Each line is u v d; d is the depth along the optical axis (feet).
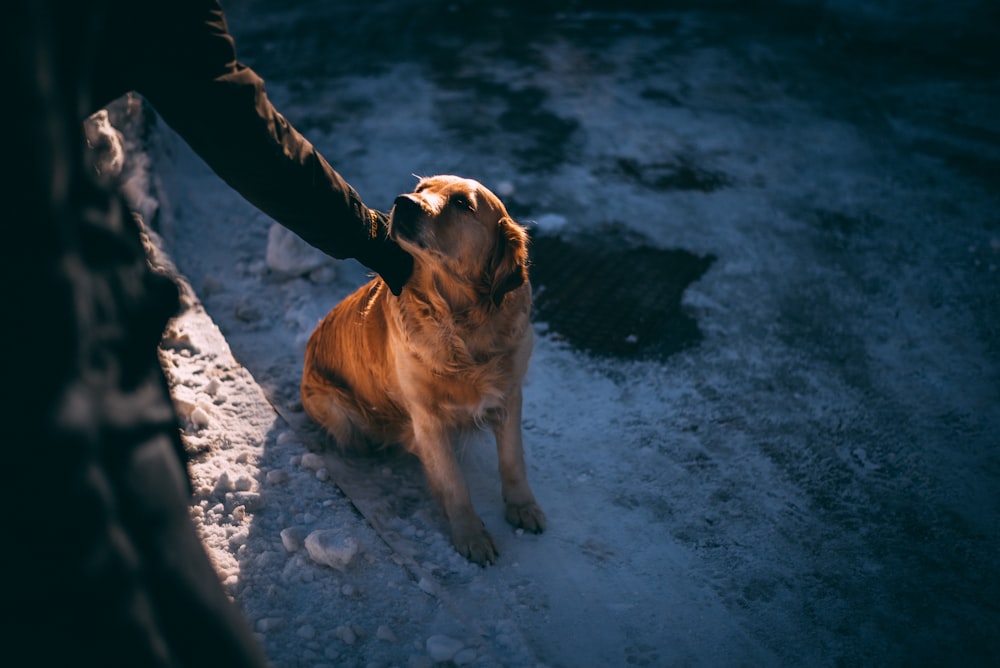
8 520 2.88
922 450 11.30
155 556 3.35
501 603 8.48
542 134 20.72
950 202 17.74
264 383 11.91
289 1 30.94
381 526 9.24
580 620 8.55
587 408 12.10
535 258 15.83
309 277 14.60
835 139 20.65
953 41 27.09
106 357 3.36
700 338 13.69
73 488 2.94
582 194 18.08
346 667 7.07
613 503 10.38
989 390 12.38
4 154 2.77
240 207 16.43
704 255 16.03
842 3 30.60
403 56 25.75
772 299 14.73
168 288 4.15
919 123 21.49
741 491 10.64
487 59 25.58
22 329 2.89
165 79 5.52
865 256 15.94
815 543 9.82
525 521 9.74
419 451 9.71
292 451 9.96
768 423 11.85
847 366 13.04
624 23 29.22
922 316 14.20
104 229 3.56
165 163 16.01
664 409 12.12
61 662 2.98
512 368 8.98
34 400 2.90
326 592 7.89
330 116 21.26
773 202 17.85
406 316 8.61
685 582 9.21
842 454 11.27
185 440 9.59
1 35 2.66
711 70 24.94
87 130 11.93
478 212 8.26
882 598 9.05
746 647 8.39
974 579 9.29
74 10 3.21
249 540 8.43
